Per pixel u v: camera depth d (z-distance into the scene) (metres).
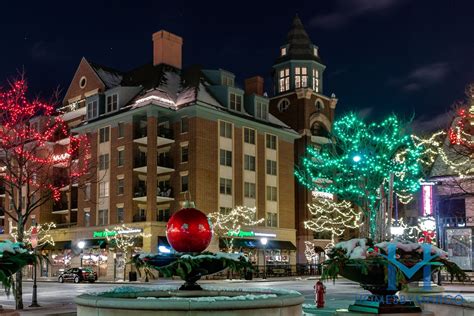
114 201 57.91
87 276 50.09
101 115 61.12
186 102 57.12
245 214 58.38
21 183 26.27
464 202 40.22
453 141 35.31
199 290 9.72
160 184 58.06
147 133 56.09
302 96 70.25
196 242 9.30
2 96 36.41
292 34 74.94
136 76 65.69
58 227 65.25
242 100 61.62
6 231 69.44
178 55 65.25
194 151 55.22
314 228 66.94
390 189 19.00
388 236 18.86
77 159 56.41
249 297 7.91
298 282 47.09
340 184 64.50
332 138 64.62
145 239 54.06
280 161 64.81
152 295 9.64
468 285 33.72
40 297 31.88
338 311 8.99
